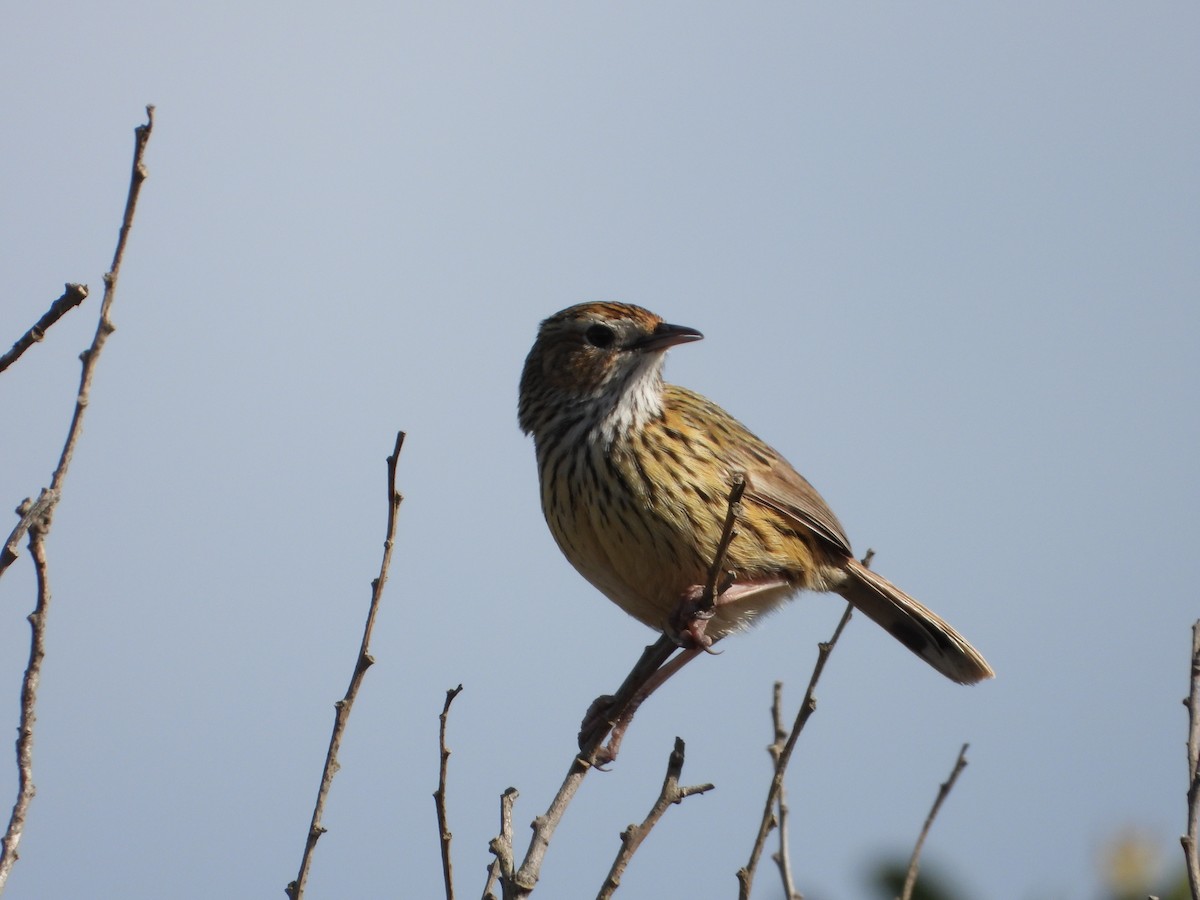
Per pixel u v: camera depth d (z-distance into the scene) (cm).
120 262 719
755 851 848
